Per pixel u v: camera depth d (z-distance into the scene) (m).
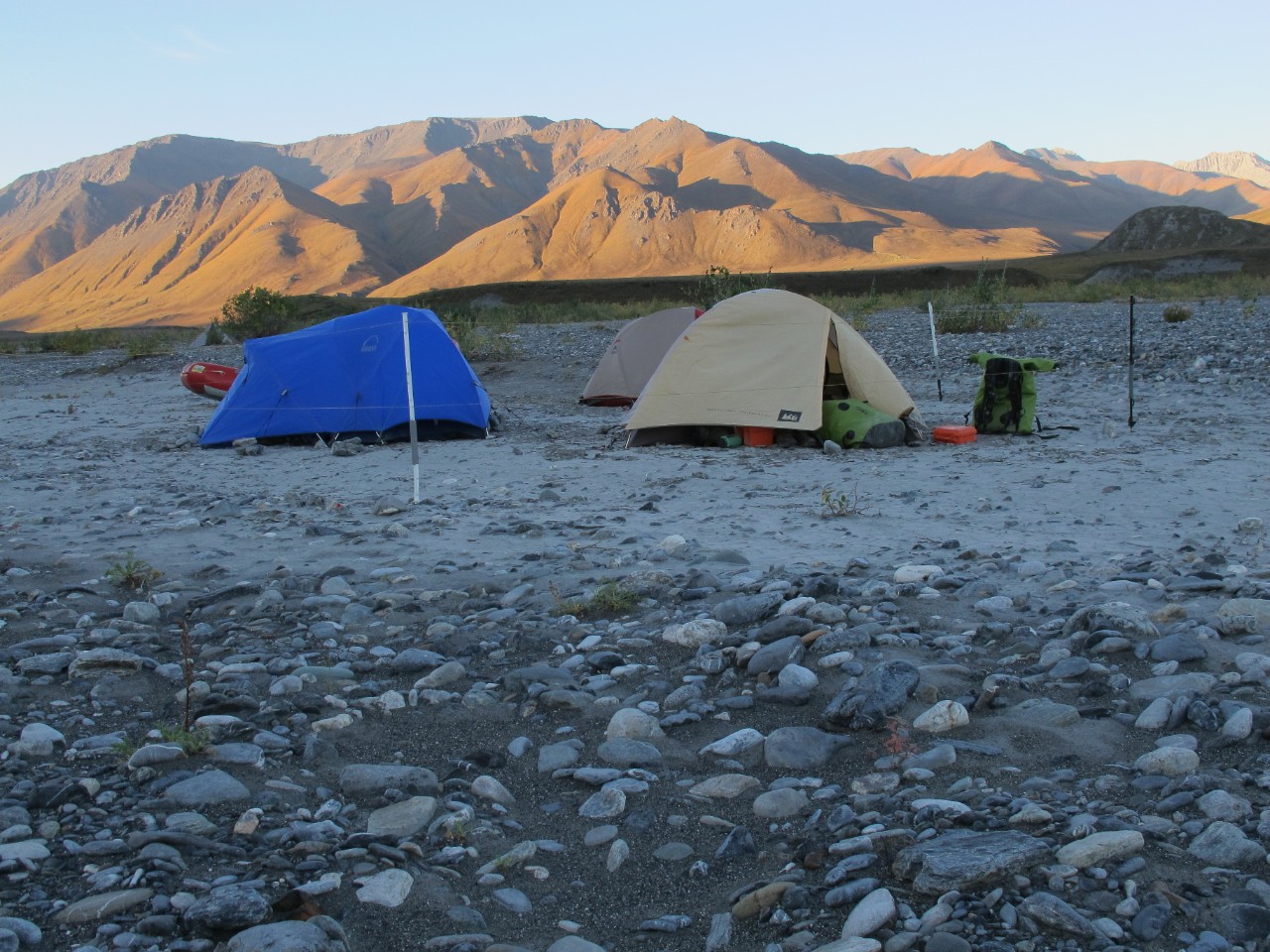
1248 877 3.39
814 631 5.61
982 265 40.56
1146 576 6.55
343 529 9.40
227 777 4.29
